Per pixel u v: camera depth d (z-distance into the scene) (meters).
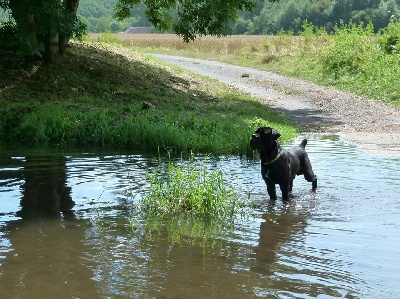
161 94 24.16
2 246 7.14
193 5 27.94
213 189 9.26
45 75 23.42
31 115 17.58
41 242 7.31
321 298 5.67
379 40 36.97
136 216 8.62
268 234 7.80
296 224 8.27
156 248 7.16
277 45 47.62
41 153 14.17
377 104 26.58
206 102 23.81
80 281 6.05
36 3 21.73
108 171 11.76
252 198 9.80
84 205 9.16
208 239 7.57
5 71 23.34
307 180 10.27
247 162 13.11
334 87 33.16
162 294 5.73
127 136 15.85
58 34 24.83
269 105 25.92
